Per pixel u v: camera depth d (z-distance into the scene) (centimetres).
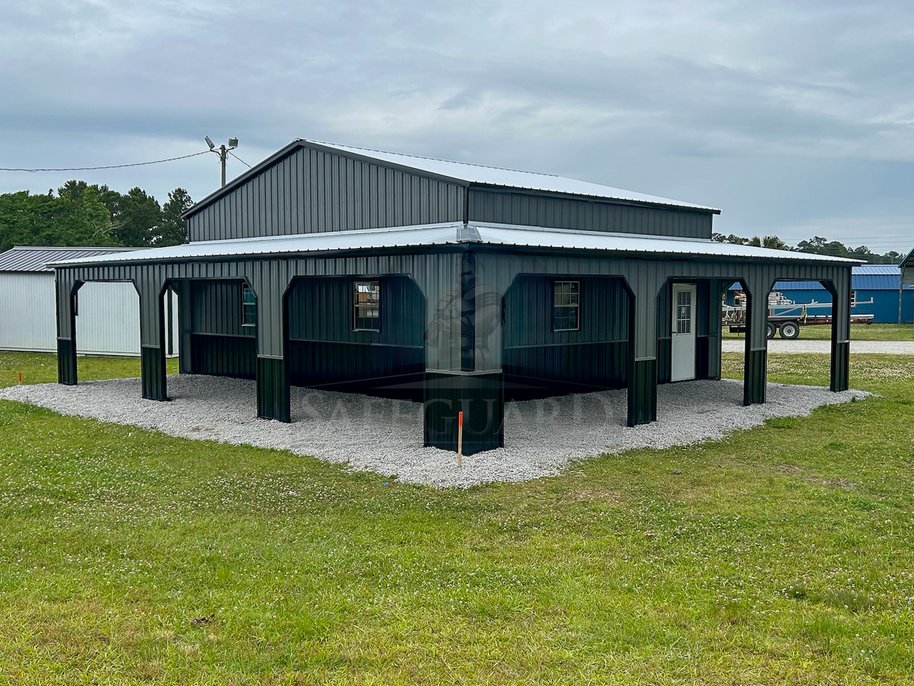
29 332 2372
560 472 864
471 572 561
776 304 3425
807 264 1386
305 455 949
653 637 457
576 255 976
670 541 633
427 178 1148
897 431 1119
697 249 1291
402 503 745
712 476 854
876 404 1357
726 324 3316
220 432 1088
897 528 664
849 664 427
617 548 617
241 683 408
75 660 429
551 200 1237
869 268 4481
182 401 1359
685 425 1120
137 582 543
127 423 1184
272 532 660
